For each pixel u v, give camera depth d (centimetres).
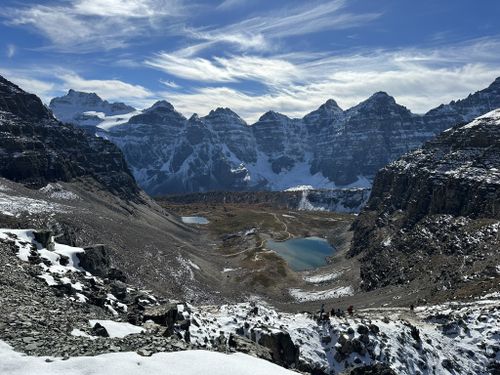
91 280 4844
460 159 17512
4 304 2928
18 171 18788
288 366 4988
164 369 2141
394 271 13325
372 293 12012
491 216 13175
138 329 3281
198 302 12119
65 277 4409
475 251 11356
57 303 3472
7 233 5369
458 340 6931
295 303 13100
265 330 5103
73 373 2009
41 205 14000
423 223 15238
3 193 14488
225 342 3152
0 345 2192
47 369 2017
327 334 6000
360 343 5800
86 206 18638
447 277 10669
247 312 6209
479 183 14725
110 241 13250
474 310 7625
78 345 2334
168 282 12675
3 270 3853
